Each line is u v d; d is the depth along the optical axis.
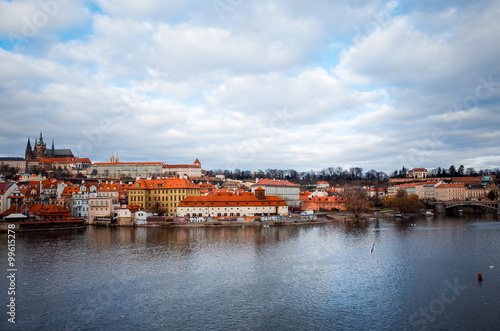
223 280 109.50
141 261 130.88
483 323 80.62
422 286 103.06
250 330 78.25
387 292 98.88
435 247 153.25
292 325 80.44
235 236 185.25
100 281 108.75
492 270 117.00
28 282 107.69
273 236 185.25
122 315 85.44
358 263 127.31
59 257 136.75
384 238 178.12
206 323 81.50
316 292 99.25
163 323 81.50
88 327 79.50
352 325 80.38
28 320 82.69
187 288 102.69
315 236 185.38
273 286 104.00
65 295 97.31
